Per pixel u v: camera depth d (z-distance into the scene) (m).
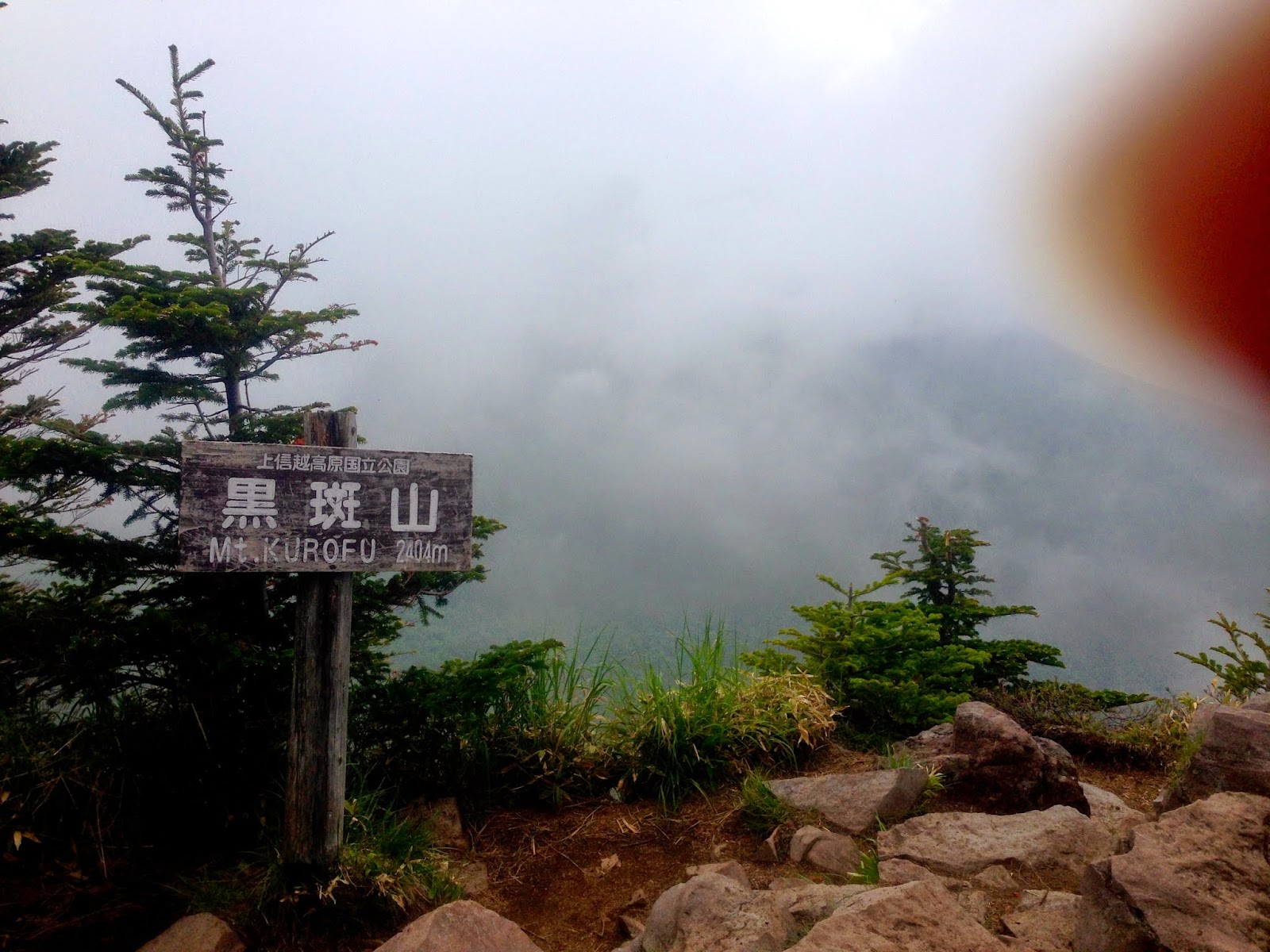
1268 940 2.16
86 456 4.16
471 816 4.72
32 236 6.04
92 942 3.49
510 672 4.70
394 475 3.72
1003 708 6.06
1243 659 5.73
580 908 3.92
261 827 4.26
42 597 4.43
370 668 4.86
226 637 4.11
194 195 5.02
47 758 4.19
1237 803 2.74
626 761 5.11
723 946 2.67
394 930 3.64
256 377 4.89
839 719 5.75
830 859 3.94
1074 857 3.52
